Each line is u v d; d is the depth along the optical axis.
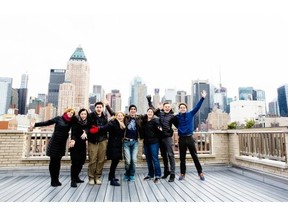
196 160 4.60
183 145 4.63
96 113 4.20
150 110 4.51
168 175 4.88
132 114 4.45
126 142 4.38
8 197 3.22
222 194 3.44
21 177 4.73
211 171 5.62
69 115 3.93
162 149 4.73
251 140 5.08
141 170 5.32
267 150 4.50
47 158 5.02
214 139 6.00
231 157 5.86
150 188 3.81
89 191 3.57
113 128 4.09
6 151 4.91
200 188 3.82
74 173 3.90
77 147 3.93
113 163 4.08
